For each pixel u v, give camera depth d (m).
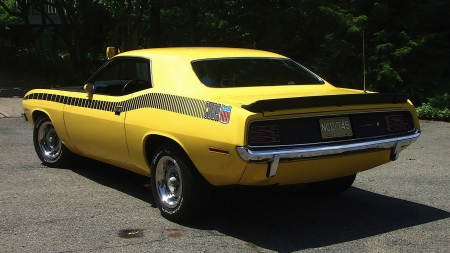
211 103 4.79
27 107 7.52
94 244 4.64
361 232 5.06
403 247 4.68
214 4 17.33
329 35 14.35
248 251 4.55
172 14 21.95
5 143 8.90
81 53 19.53
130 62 6.11
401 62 13.97
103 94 6.22
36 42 27.19
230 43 18.06
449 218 5.49
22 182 6.59
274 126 4.59
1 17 25.72
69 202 5.84
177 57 5.63
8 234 4.86
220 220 5.36
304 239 4.86
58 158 7.23
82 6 19.27
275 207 5.84
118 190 6.35
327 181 6.14
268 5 16.69
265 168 4.56
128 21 16.41
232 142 4.48
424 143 9.72
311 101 4.68
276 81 5.75
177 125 5.01
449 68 15.08
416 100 14.20
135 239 4.78
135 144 5.57
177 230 5.04
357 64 14.23
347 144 4.87
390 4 13.98
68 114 6.62
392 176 7.23
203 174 4.89
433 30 15.22
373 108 5.11
